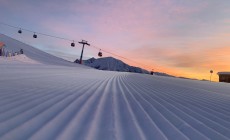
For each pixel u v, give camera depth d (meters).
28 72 13.70
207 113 5.57
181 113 5.23
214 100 8.75
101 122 3.76
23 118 3.45
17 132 2.83
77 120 3.69
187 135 3.53
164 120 4.37
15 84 7.26
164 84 15.91
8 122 3.18
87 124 3.53
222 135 3.73
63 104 4.83
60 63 49.50
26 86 7.04
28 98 5.04
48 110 4.13
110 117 4.18
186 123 4.30
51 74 14.32
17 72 12.73
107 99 6.32
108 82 13.16
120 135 3.19
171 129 3.77
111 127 3.53
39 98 5.19
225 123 4.65
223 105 7.48
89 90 7.92
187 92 11.15
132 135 3.26
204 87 18.05
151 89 10.88
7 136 2.67
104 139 2.96
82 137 2.93
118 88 9.91
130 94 8.07
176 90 11.67
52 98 5.38
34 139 2.66
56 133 2.96
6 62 22.75
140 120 4.20
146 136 3.29
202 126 4.18
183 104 6.67
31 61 39.34
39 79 9.95
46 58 57.22
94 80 13.42
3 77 9.13
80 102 5.31
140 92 9.05
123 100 6.45
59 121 3.51
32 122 3.30
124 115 4.48
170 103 6.64
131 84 13.27
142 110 5.17
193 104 6.89
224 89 18.28
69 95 6.16
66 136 2.88
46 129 3.06
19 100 4.72
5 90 5.80
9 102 4.44
